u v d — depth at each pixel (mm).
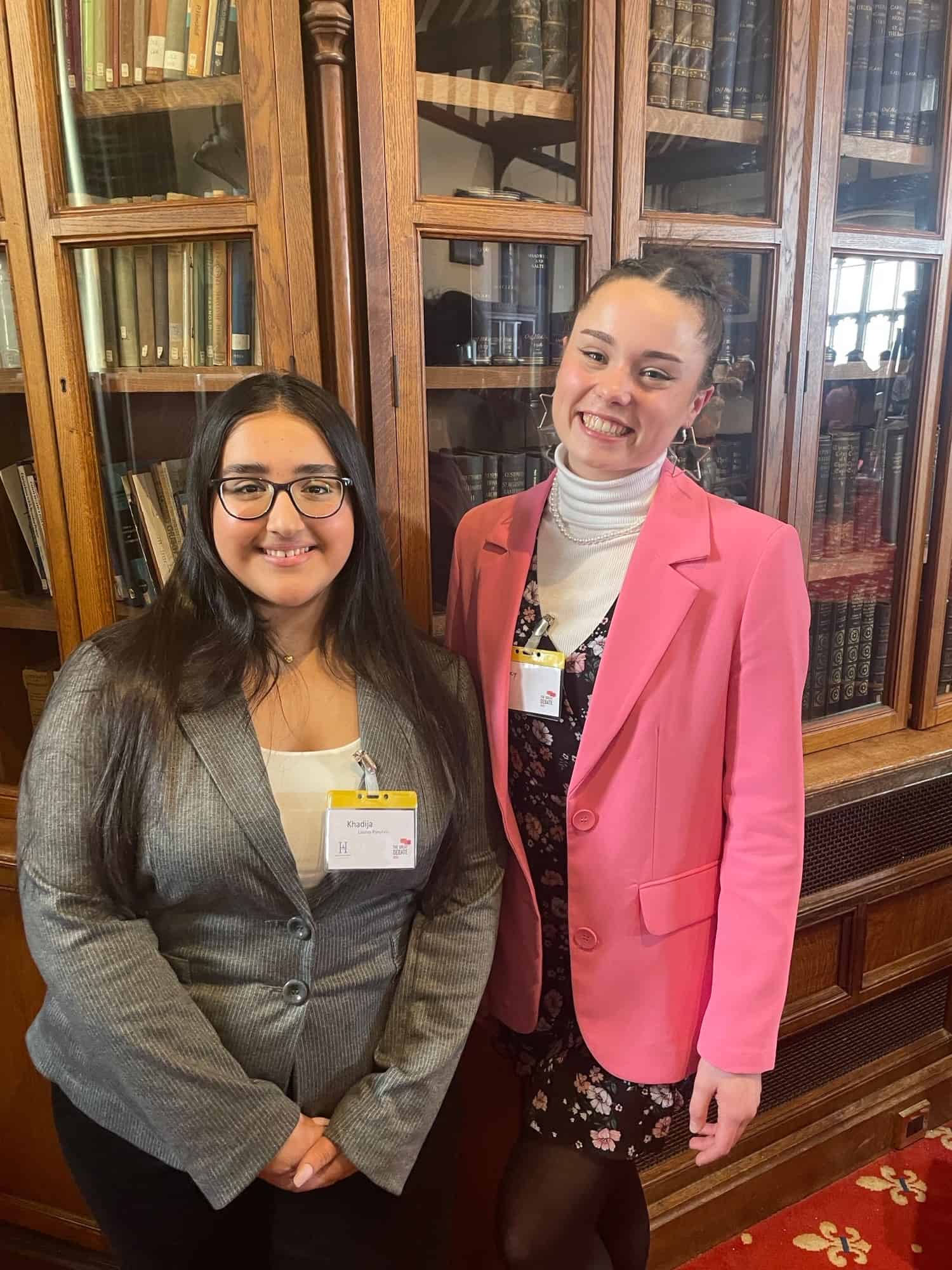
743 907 1090
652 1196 1710
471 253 1343
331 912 1062
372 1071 1119
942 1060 2059
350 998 1085
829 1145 1886
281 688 1076
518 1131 1528
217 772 995
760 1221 1824
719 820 1148
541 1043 1271
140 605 1455
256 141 1218
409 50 1221
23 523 1467
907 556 1744
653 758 1092
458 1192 1529
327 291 1272
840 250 1533
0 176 1291
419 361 1317
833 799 1627
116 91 1281
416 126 1249
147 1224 1070
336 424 1041
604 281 1064
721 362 1502
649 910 1107
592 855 1120
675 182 1446
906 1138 1995
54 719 1005
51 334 1332
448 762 1111
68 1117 1099
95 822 987
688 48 1406
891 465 1711
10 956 1514
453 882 1154
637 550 1099
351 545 1063
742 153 1475
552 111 1354
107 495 1413
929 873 1865
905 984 1910
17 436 1432
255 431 996
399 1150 1062
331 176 1223
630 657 1078
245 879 1007
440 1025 1107
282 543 1000
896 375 1675
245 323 1323
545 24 1331
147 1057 965
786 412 1554
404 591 1382
